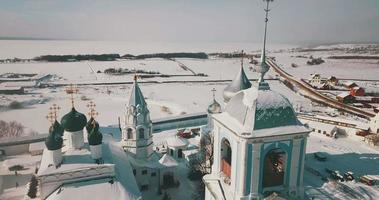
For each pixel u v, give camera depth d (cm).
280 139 2325
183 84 15875
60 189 3325
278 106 2373
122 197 3372
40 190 3409
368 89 14650
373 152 3941
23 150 6525
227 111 2644
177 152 5903
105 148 4059
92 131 3638
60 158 3556
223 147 2706
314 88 15062
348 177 2889
